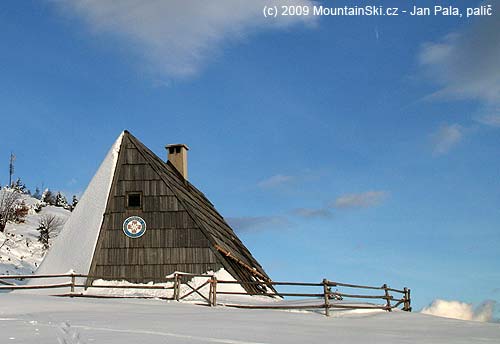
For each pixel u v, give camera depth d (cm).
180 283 1861
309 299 2102
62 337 1015
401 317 1633
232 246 2567
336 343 1073
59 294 1841
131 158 2322
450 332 1343
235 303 1872
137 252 2131
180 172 2945
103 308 1477
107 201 2230
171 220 2191
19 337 1002
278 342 1051
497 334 1308
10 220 4512
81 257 2122
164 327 1167
